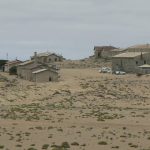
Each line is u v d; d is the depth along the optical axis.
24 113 117.81
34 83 183.00
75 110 124.19
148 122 99.88
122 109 127.31
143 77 198.88
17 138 74.50
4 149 62.94
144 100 148.62
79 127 90.75
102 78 196.25
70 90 160.88
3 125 93.75
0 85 169.12
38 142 70.19
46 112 119.56
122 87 168.62
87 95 152.38
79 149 63.19
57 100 145.50
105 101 144.62
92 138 74.75
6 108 130.00
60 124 96.12
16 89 162.12
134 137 76.06
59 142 70.00
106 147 65.31
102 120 102.38
